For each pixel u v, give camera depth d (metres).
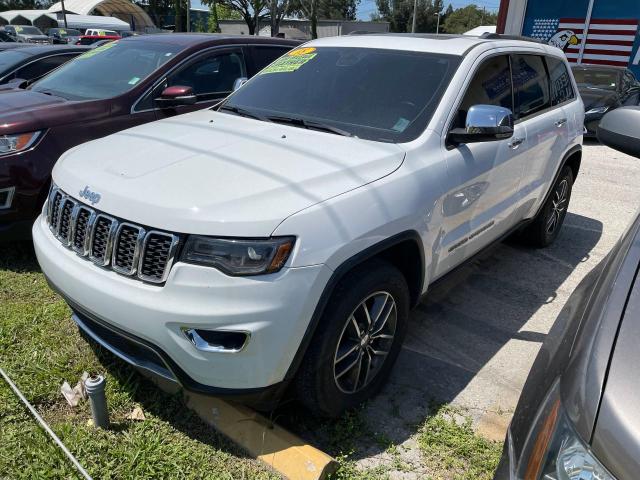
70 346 3.19
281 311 2.24
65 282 2.61
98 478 2.33
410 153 2.96
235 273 2.20
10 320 3.39
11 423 2.61
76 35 37.31
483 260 4.99
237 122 3.42
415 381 3.17
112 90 4.97
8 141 4.11
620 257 1.81
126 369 3.00
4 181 4.08
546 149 4.43
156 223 2.30
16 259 4.38
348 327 2.62
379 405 2.95
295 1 48.69
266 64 6.11
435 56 3.54
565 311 1.96
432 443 2.67
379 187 2.66
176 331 2.25
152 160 2.76
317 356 2.44
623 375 1.35
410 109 3.25
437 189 2.97
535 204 4.63
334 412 2.70
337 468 2.46
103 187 2.56
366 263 2.65
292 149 2.87
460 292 4.35
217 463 2.45
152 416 2.70
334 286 2.39
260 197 2.36
